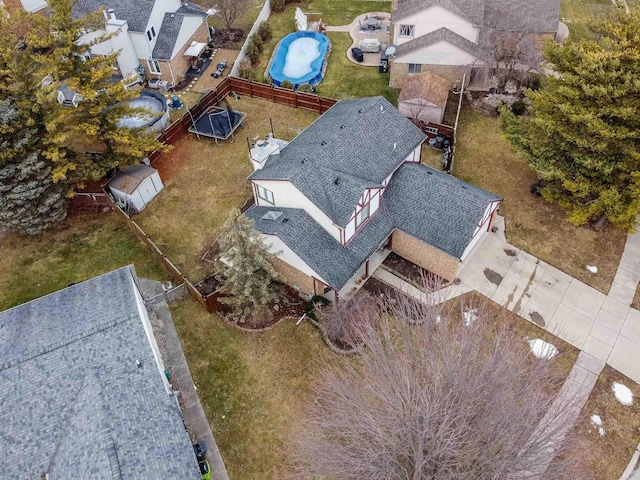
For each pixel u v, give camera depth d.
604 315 30.03
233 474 24.50
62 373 22.61
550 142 33.34
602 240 33.72
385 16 56.00
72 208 36.38
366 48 50.19
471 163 39.16
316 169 30.27
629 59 29.06
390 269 32.84
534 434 21.16
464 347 22.38
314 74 47.28
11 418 21.45
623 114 28.55
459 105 41.94
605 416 26.17
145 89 45.34
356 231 30.56
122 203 36.22
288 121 43.41
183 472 20.28
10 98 30.97
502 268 32.44
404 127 34.56
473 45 44.31
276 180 29.84
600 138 30.47
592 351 28.52
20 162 31.25
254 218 31.81
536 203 36.09
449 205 30.80
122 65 46.19
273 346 28.97
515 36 43.62
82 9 45.16
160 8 46.09
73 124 33.56
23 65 30.59
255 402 26.86
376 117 34.22
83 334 23.69
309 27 54.38
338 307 28.80
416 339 24.52
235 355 28.61
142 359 23.12
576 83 30.55
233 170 39.16
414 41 44.91
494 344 24.30
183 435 21.36
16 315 25.94
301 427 25.78
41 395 22.03
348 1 59.38
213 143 41.47
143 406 21.81
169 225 35.34
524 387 22.00
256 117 43.97
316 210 29.47
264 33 53.16
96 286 27.23
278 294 30.97
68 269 32.91
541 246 33.56
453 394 20.70
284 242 28.66
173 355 28.53
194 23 48.44
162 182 38.22
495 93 44.78
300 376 27.78
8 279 32.59
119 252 33.72
